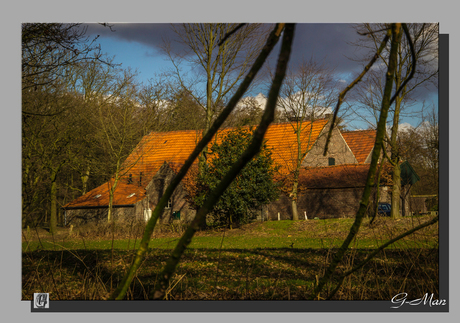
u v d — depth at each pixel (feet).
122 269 31.71
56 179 104.12
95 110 110.32
